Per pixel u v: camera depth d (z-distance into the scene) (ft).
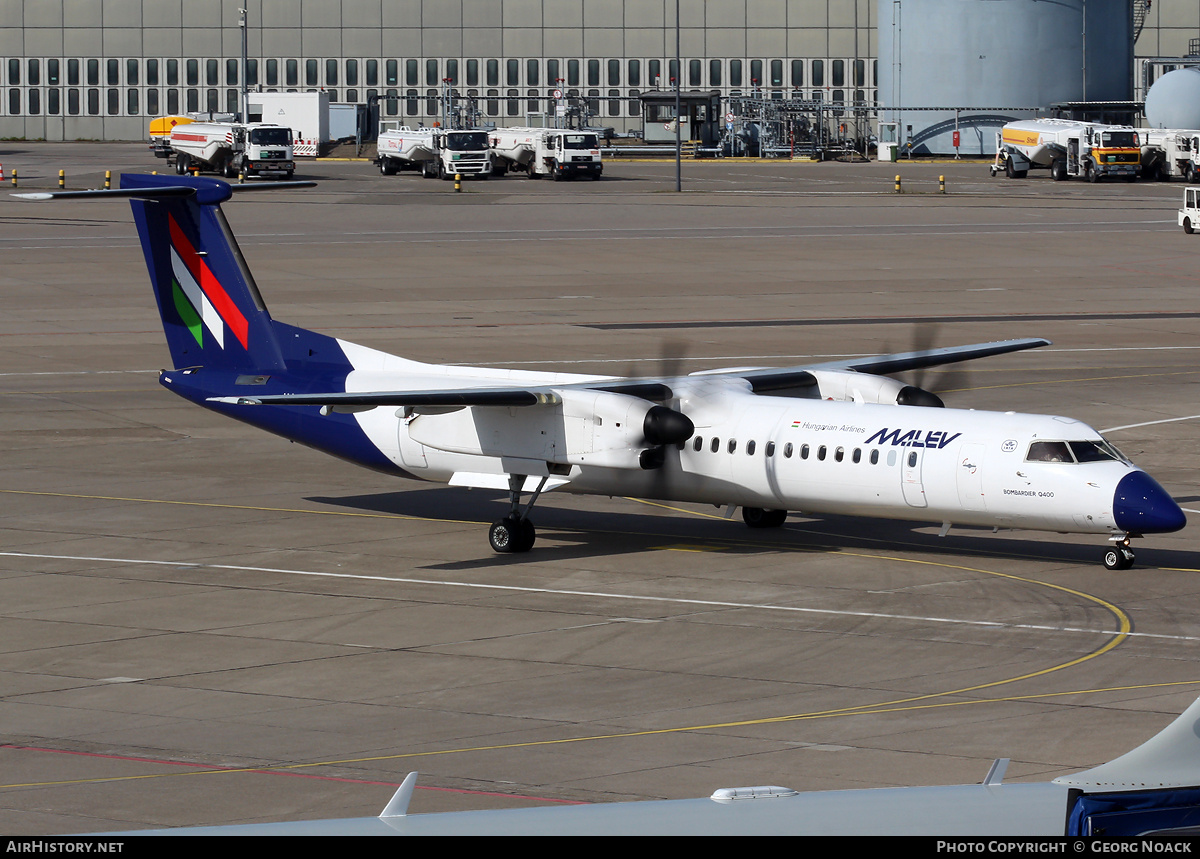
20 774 191.62
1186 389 550.36
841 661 248.32
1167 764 81.41
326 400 307.37
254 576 310.86
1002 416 311.27
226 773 192.03
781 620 276.00
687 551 337.93
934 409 320.70
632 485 341.21
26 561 321.73
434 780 188.55
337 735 209.26
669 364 594.24
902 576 311.68
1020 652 253.03
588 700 226.79
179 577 309.22
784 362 601.21
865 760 195.72
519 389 327.88
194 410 518.37
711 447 330.95
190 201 377.30
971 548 339.16
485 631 269.23
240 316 379.55
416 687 234.38
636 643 260.62
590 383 342.44
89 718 217.77
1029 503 298.15
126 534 348.79
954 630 267.80
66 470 422.41
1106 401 526.57
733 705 223.51
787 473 321.52
